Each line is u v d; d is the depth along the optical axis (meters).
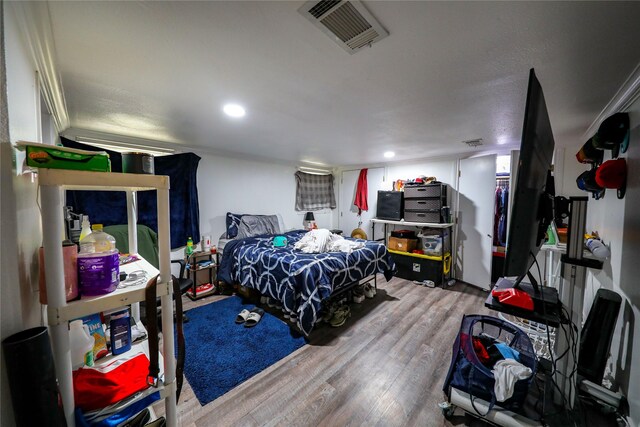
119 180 0.74
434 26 1.00
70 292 0.70
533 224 1.06
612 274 1.71
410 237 4.18
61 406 0.64
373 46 1.13
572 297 1.42
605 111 1.89
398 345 2.19
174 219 3.24
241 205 4.08
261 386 1.71
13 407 0.56
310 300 2.29
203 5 0.89
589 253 1.81
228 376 1.80
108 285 0.75
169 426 0.86
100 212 2.64
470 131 2.57
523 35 1.05
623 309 1.51
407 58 1.23
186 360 1.97
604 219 1.95
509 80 1.46
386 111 1.98
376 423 1.43
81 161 0.68
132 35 1.05
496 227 3.93
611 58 1.21
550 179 1.42
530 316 1.21
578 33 1.03
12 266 0.60
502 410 1.35
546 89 1.56
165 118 2.17
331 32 1.04
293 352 2.09
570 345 1.44
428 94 1.66
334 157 4.35
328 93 1.65
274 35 1.06
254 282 2.85
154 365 0.81
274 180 4.58
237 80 1.47
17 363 0.54
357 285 3.23
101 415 0.73
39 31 0.95
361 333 2.39
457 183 3.95
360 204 5.19
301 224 5.09
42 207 0.63
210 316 2.71
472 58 1.23
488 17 0.95
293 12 0.93
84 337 0.90
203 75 1.41
